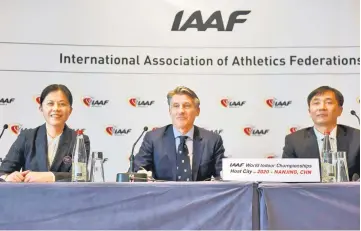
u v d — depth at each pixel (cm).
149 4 340
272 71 334
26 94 330
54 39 335
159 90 333
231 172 175
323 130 327
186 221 161
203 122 330
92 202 162
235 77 334
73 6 339
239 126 330
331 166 200
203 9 339
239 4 340
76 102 331
